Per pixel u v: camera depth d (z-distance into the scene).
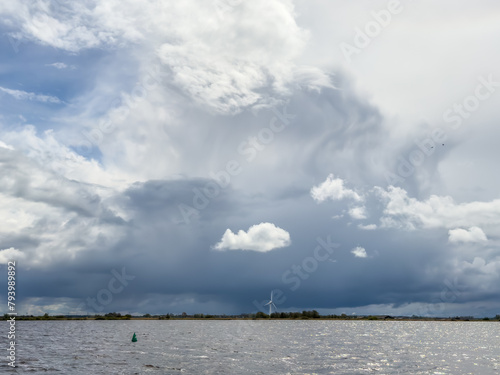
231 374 62.97
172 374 62.78
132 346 111.25
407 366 73.62
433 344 130.88
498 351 106.88
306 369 68.56
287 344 122.81
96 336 161.38
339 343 130.12
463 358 88.19
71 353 91.94
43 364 73.44
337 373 64.75
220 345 116.25
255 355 89.00
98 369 67.44
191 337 155.50
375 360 81.88
